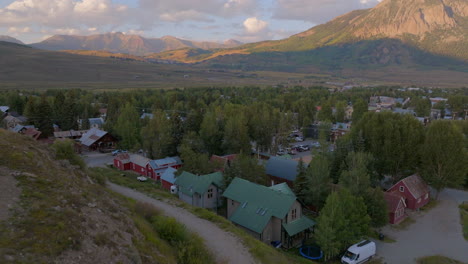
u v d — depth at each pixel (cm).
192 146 7262
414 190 5484
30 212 1808
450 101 15088
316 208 5094
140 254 2023
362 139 6488
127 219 2416
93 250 1744
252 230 3931
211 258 2795
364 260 3759
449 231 4666
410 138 6091
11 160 2348
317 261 3738
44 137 9681
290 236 3956
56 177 2427
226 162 6138
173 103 14038
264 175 5778
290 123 10312
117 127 9044
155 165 6662
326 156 5950
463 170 5703
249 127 8800
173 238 2714
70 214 1922
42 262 1497
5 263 1392
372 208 4428
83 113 11744
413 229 4731
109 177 6156
